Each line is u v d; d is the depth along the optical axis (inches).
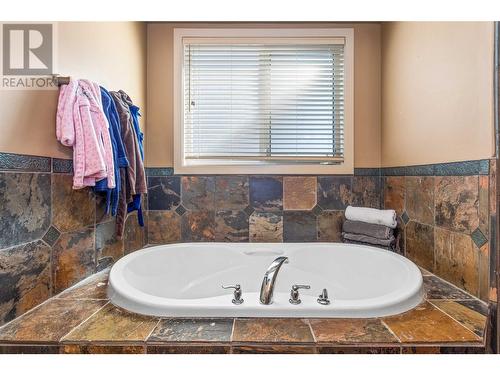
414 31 57.3
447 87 46.5
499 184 36.3
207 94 75.7
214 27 74.3
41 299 38.6
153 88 75.2
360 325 33.0
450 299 39.7
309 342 30.0
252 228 74.0
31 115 37.1
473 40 40.1
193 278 62.4
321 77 75.8
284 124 76.0
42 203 38.9
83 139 41.3
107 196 46.3
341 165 74.7
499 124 36.1
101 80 53.6
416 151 56.7
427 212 52.8
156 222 74.7
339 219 74.2
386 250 57.2
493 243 36.8
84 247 47.9
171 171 74.7
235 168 74.0
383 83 73.0
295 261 61.9
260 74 75.8
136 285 51.5
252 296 37.9
